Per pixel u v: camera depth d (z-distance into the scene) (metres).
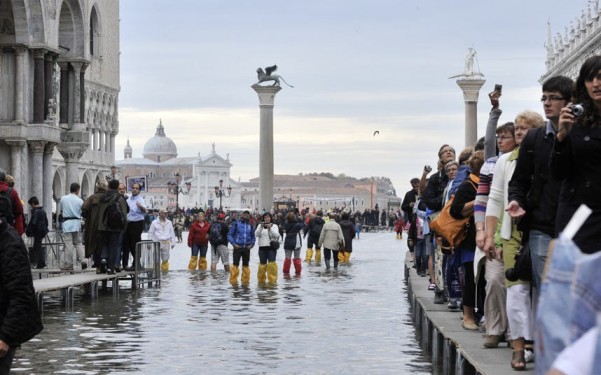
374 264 63.31
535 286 14.77
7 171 58.09
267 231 46.22
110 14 142.38
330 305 34.22
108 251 38.59
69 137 67.06
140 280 41.53
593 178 10.92
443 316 22.94
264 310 32.34
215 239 54.72
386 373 19.34
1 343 11.92
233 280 46.16
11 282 12.05
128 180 53.50
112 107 144.62
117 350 22.66
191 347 23.19
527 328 15.13
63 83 67.00
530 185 14.04
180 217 167.62
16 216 30.50
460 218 20.28
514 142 17.50
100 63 138.25
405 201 39.81
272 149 116.81
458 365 17.83
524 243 14.93
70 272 40.31
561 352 4.07
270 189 116.88
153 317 29.98
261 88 116.44
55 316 30.19
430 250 30.91
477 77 91.19
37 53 58.22
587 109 11.01
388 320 29.31
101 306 33.53
